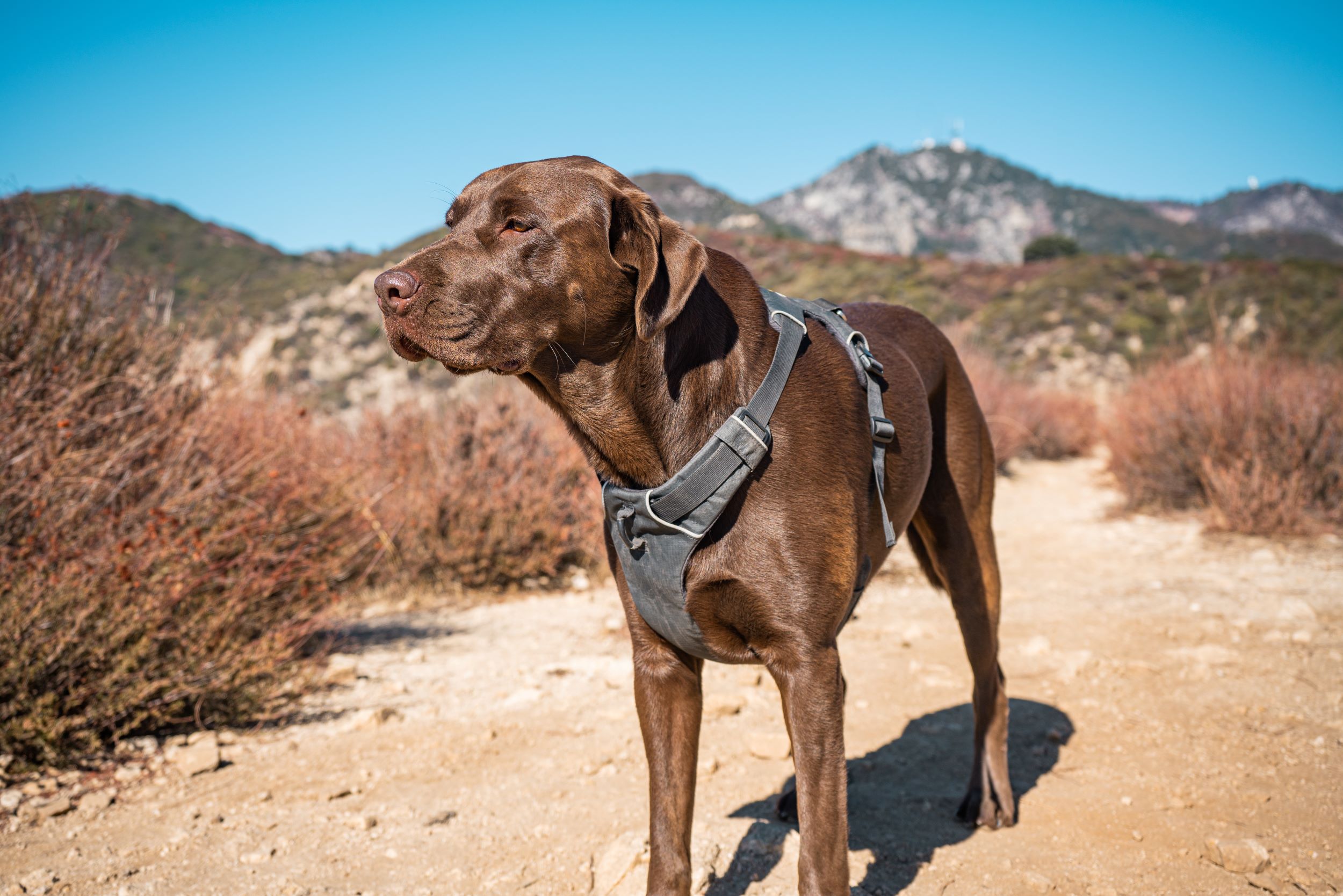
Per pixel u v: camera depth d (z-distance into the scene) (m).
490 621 6.20
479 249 2.16
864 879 2.79
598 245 2.18
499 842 3.12
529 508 7.09
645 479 2.28
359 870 2.95
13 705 3.72
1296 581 6.46
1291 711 4.02
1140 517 9.34
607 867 2.78
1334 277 29.94
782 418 2.23
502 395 8.14
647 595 2.28
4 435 4.20
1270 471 8.37
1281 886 2.65
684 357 2.22
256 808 3.44
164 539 4.18
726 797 3.41
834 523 2.23
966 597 3.19
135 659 3.97
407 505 6.89
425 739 4.10
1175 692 4.35
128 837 3.20
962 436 3.22
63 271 4.90
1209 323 26.78
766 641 2.22
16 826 3.29
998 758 3.16
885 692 4.59
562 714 4.38
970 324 31.52
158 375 5.26
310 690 4.78
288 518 5.37
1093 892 2.67
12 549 4.07
